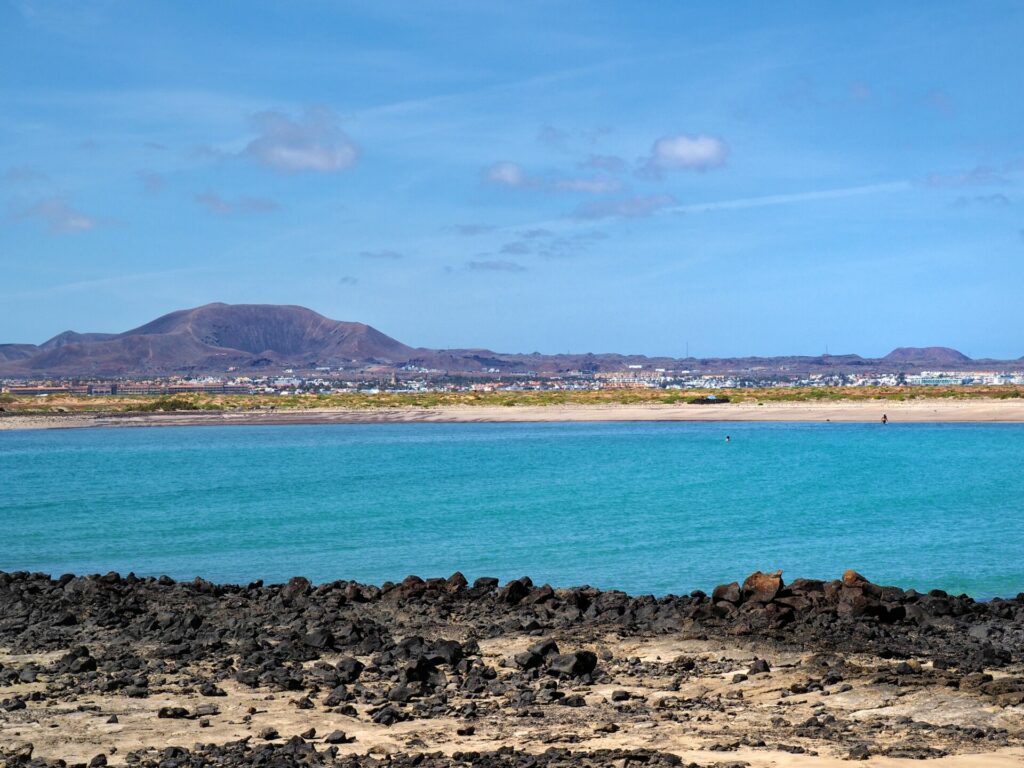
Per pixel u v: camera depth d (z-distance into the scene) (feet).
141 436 652.89
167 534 178.91
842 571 132.77
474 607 95.14
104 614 91.97
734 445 467.93
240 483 294.25
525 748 52.44
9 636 85.71
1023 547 153.07
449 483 284.82
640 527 180.65
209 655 77.10
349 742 54.29
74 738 55.57
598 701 63.00
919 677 65.10
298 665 73.46
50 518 207.51
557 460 383.65
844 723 55.93
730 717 58.08
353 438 593.42
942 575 129.59
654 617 87.71
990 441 472.03
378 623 88.69
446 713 60.44
